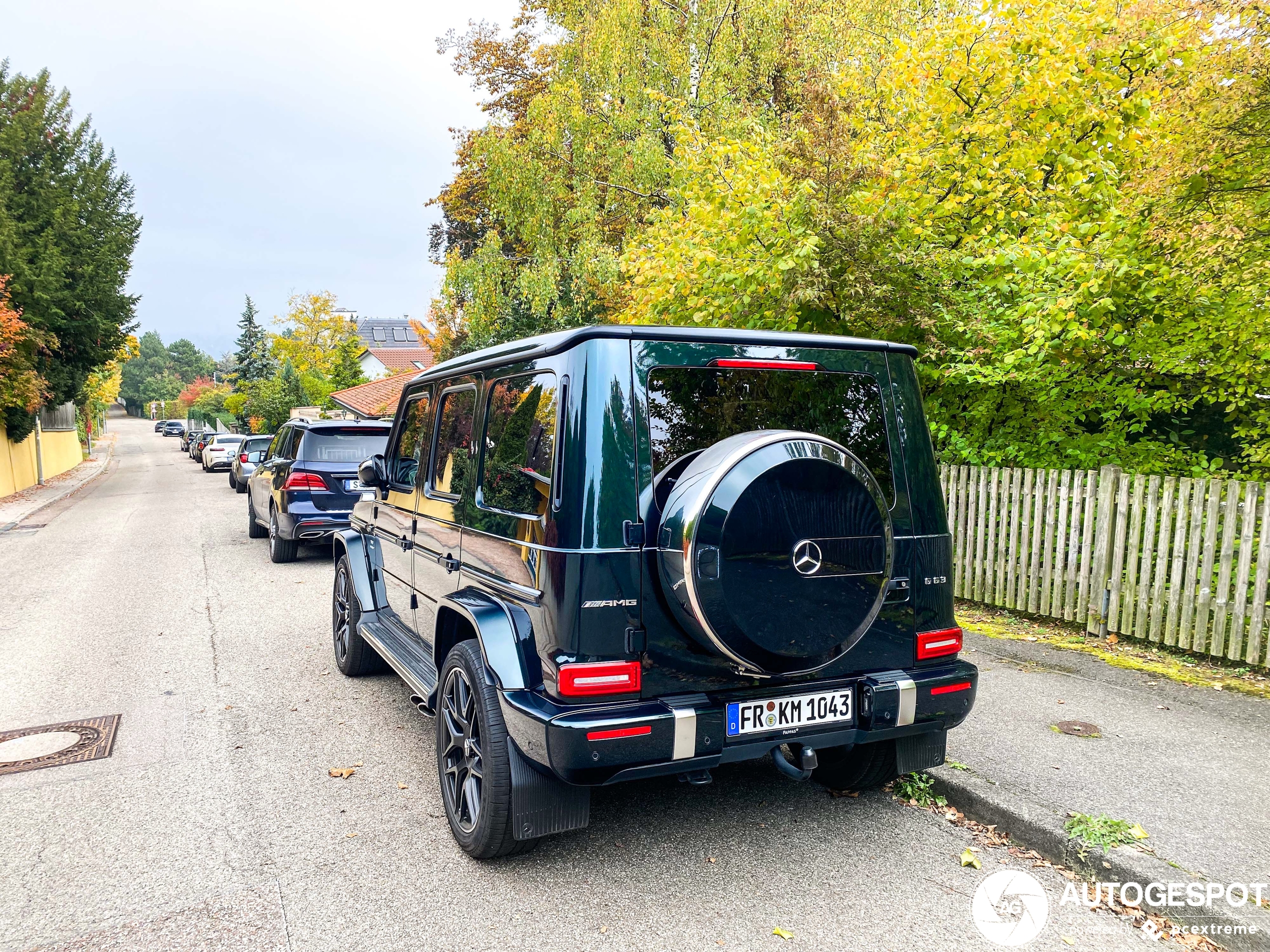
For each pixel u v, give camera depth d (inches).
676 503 104.7
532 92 997.8
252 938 105.3
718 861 123.6
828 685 117.0
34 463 1123.3
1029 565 251.0
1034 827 125.8
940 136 302.2
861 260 266.1
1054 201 284.8
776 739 112.7
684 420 113.0
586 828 134.7
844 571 109.0
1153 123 279.0
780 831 133.2
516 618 117.3
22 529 609.3
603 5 659.4
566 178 685.3
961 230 303.6
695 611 101.3
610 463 106.7
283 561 417.1
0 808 145.1
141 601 329.4
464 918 109.3
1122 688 190.1
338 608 231.1
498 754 115.6
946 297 271.9
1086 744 156.9
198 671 230.8
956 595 275.6
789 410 120.5
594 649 104.6
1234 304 228.5
